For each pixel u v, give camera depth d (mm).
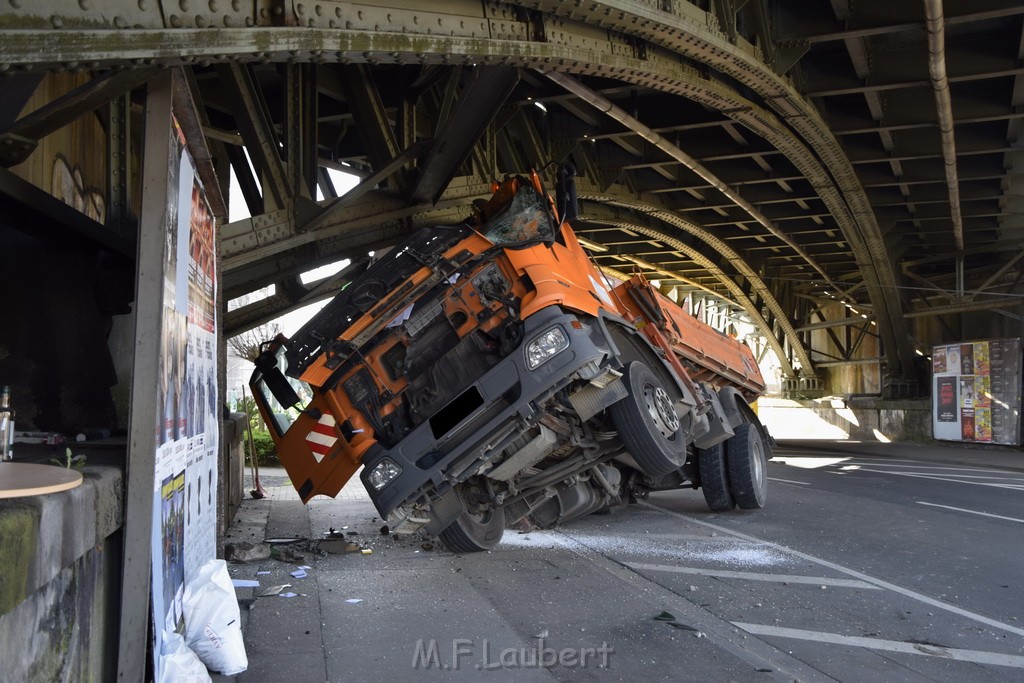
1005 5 12055
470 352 6727
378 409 6793
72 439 5281
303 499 7145
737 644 5125
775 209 23859
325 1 5781
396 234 14422
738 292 35094
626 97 16797
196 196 4770
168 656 3631
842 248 29078
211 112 13500
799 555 8016
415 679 4355
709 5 11672
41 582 2371
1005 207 23078
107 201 7715
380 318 6758
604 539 8922
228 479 9555
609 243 28797
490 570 7270
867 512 11148
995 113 16062
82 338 5859
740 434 10852
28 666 2359
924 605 6168
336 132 16391
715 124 16703
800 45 13438
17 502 2367
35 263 5695
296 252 13555
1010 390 27766
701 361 10477
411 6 6898
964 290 31812
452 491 7129
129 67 4367
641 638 5176
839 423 37625
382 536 9047
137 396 3355
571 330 6398
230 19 4875
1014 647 5164
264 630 5250
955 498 13047
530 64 9023
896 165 18938
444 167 11922
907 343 32875
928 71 14508
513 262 6668
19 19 3453
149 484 3305
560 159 17531
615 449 7594
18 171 6941
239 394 24484
